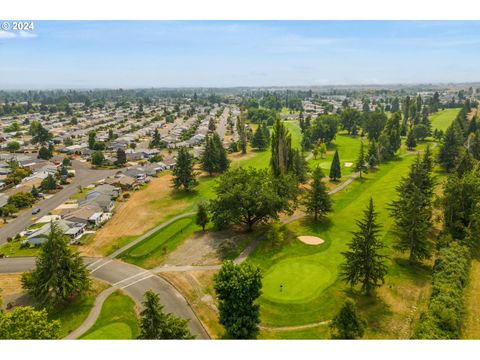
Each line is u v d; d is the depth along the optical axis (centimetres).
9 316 3662
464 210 6272
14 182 11656
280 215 8344
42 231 7406
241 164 14175
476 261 5681
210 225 7944
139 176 12488
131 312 4950
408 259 5944
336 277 5519
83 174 13400
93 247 7088
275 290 5241
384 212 8194
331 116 18475
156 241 7212
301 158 11112
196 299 5184
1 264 6512
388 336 4144
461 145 12250
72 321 4797
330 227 7562
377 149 13412
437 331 3706
